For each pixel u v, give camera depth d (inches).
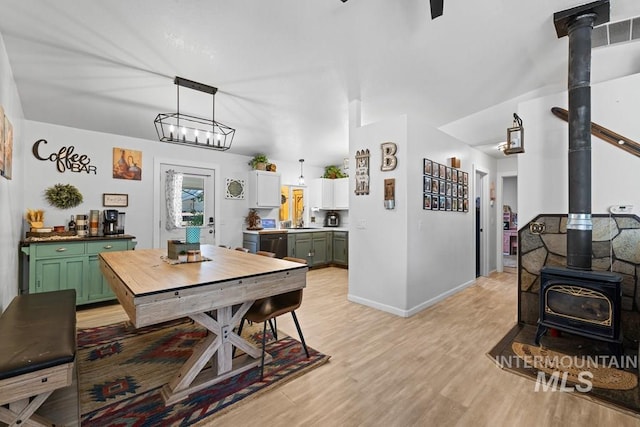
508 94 143.0
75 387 76.2
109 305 143.5
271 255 112.1
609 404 69.4
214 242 202.1
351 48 102.6
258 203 213.6
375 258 140.7
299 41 97.7
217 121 159.6
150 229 175.5
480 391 75.1
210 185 201.8
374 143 141.6
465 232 178.4
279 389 75.8
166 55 101.4
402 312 129.1
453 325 119.1
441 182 154.5
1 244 89.6
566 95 112.0
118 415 65.4
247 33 92.4
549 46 104.7
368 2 81.7
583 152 94.2
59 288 129.2
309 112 155.9
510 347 98.9
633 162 98.7
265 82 123.1
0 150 82.8
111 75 112.3
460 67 116.9
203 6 80.7
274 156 231.3
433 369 85.4
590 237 95.1
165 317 61.4
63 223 147.1
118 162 164.1
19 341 57.9
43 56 98.2
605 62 116.3
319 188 255.0
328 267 248.4
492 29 95.3
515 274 220.8
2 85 87.0
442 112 164.1
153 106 138.3
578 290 92.7
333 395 73.4
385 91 136.3
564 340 103.7
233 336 81.8
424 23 91.5
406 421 64.2
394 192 133.5
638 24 92.8
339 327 117.0
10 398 48.6
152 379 80.3
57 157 145.9
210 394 72.8
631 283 99.2
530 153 120.0
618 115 100.9
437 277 150.9
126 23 85.4
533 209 119.5
